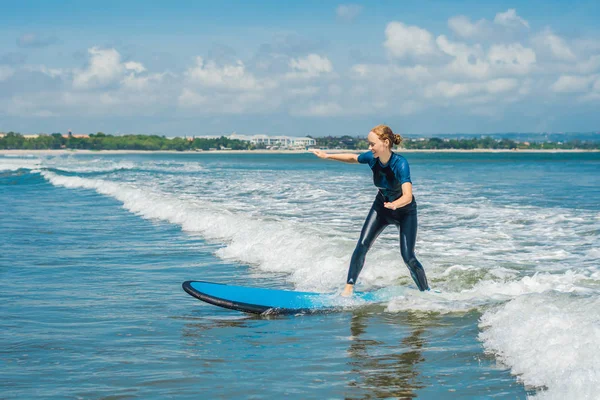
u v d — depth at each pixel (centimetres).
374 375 465
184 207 1700
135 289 815
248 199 2014
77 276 907
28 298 761
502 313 576
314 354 523
